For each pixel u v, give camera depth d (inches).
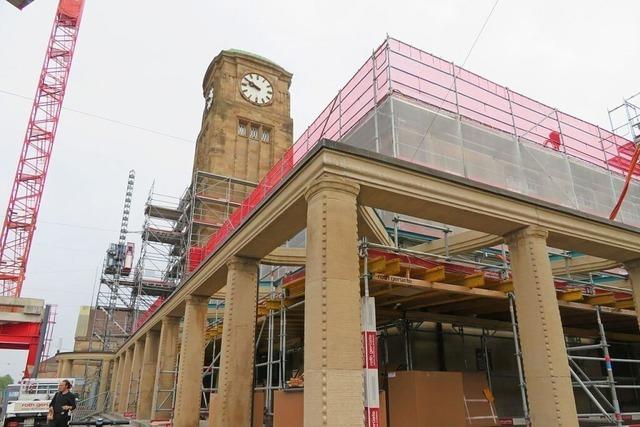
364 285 413.4
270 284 920.3
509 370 708.0
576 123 924.0
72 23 2258.9
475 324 645.3
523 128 834.2
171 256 2058.3
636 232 497.7
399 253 481.7
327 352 291.6
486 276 501.0
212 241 791.7
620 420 458.3
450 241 613.9
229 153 2059.5
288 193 386.3
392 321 625.9
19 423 776.3
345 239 323.0
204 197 1861.5
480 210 402.0
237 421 470.3
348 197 336.5
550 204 442.9
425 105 714.8
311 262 327.0
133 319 2021.4
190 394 642.8
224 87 2193.7
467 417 481.7
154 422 822.5
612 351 858.1
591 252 499.5
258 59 2308.1
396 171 365.7
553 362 384.8
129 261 2279.8
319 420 283.1
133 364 1237.7
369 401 337.7
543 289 408.2
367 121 736.3
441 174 384.2
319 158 342.0
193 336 673.6
